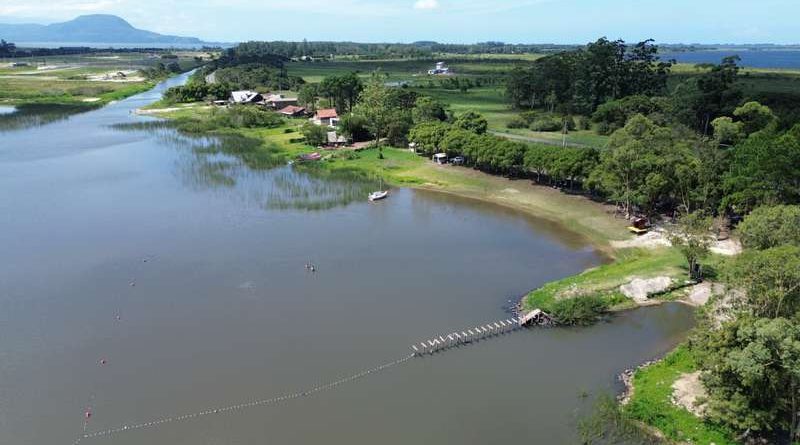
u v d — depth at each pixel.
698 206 94.06
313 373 56.88
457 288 75.69
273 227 98.50
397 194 120.12
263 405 52.16
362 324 66.38
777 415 44.22
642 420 47.94
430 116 170.25
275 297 73.00
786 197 81.00
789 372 41.22
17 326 65.56
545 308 67.25
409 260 85.00
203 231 95.69
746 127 129.50
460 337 62.88
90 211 104.44
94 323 66.44
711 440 44.72
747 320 44.91
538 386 54.22
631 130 103.69
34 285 75.31
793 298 47.56
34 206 106.62
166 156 148.00
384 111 164.50
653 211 99.44
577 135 170.25
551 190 116.38
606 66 199.38
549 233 96.50
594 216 101.12
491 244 91.69
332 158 146.50
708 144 104.06
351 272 80.62
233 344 62.22
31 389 54.62
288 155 149.50
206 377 56.38
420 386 54.59
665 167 93.25
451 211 108.88
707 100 154.75
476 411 50.78
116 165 138.12
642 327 64.38
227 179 126.38
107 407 52.16
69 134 178.00
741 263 51.31
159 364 58.59
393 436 47.81
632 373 55.31
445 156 141.00
